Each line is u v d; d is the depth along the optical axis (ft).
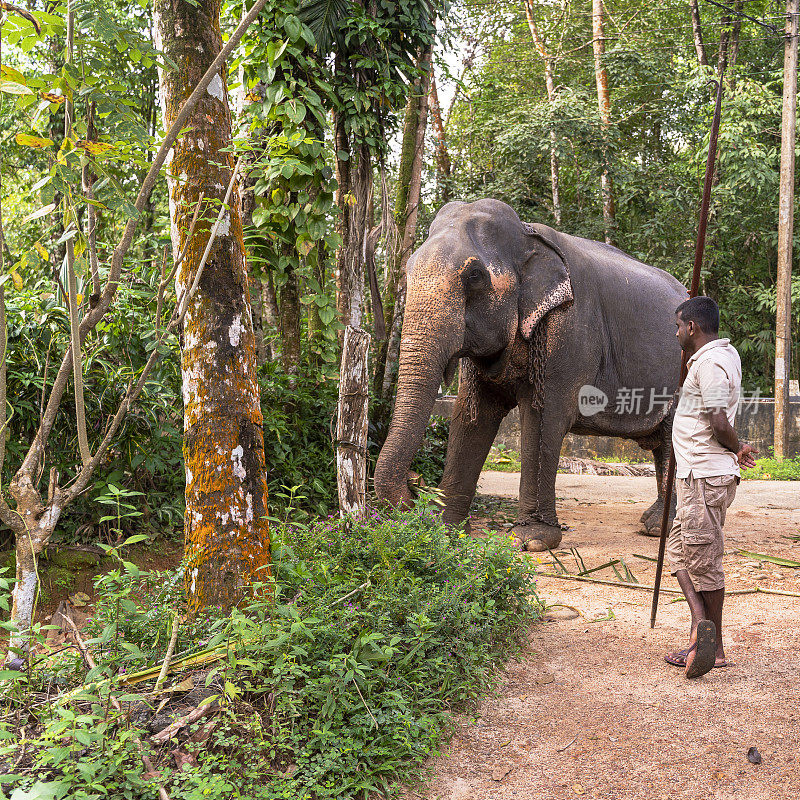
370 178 20.56
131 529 18.07
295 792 8.45
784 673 11.99
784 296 46.11
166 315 17.80
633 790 8.99
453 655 11.73
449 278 18.30
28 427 17.11
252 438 11.51
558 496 31.58
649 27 59.26
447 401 44.29
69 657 10.04
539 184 55.83
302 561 12.32
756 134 52.75
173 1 11.17
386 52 20.49
